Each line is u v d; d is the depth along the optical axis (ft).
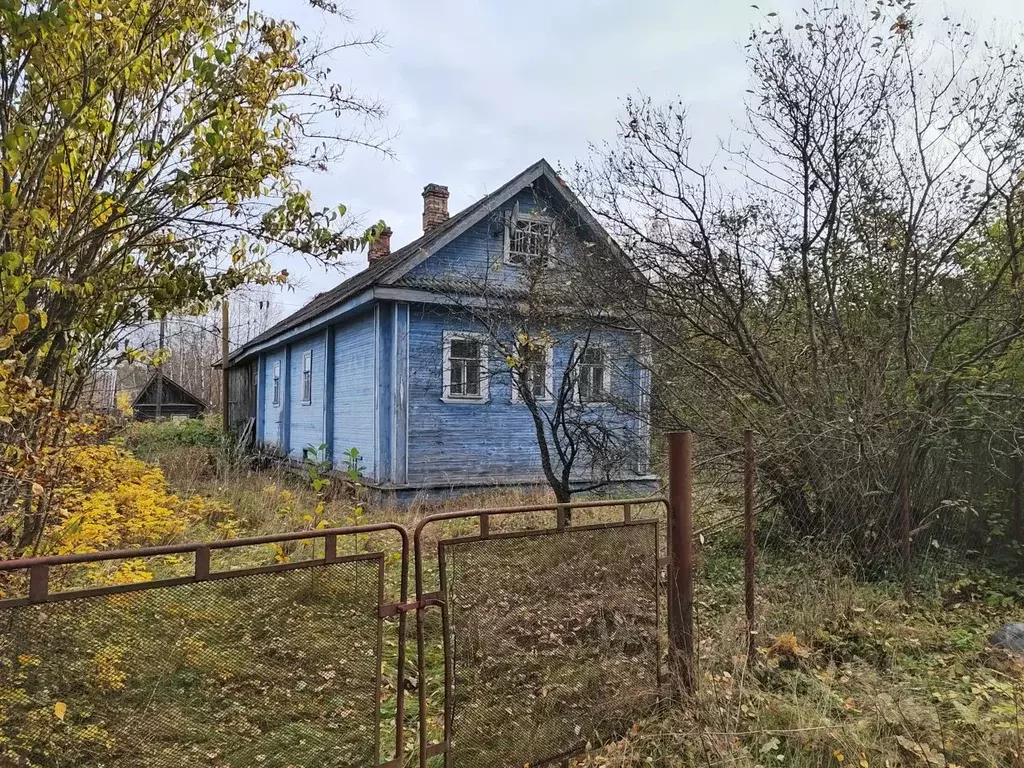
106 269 14.05
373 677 7.53
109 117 12.92
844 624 14.10
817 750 9.55
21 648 5.76
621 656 9.88
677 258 21.47
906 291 19.53
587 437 26.40
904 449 17.66
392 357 36.96
